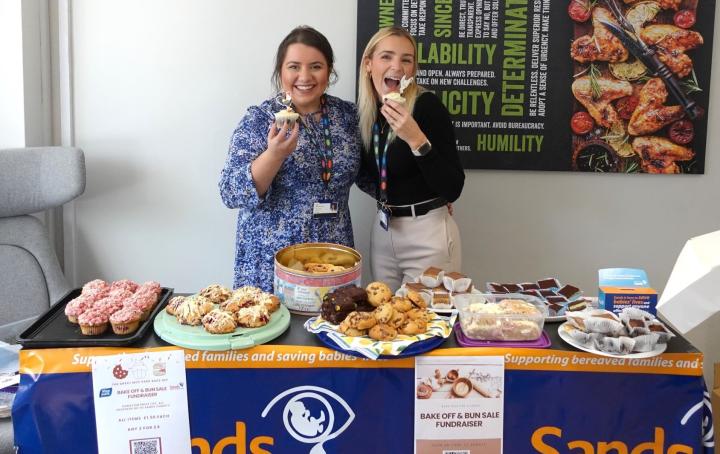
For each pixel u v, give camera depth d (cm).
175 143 257
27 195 216
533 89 254
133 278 266
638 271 154
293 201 196
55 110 253
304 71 189
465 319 142
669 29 248
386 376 134
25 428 132
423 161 188
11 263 215
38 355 131
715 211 265
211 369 133
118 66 251
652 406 134
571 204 264
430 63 252
